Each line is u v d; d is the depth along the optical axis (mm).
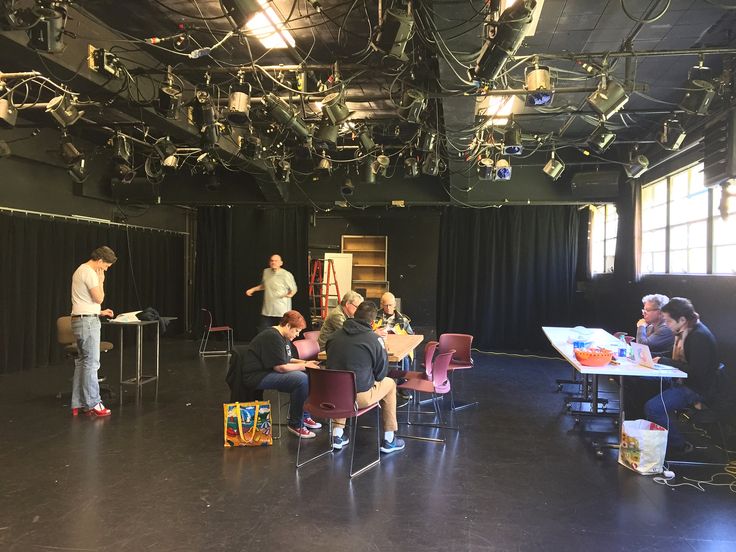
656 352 4164
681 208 5383
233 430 3625
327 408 3174
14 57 3363
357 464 3312
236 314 9133
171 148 5762
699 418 3436
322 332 4246
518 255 8094
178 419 4270
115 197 7633
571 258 7992
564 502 2793
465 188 6840
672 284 5344
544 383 5758
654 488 2984
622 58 4047
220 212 9188
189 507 2701
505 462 3377
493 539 2404
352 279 11023
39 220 6469
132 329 8258
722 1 3199
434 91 3955
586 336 4801
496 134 6105
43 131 6359
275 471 3182
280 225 9047
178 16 3762
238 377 3785
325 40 4086
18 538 2393
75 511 2652
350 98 4996
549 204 7234
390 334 4762
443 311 8406
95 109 4680
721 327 4441
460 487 2975
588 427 4137
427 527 2510
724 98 3809
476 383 5746
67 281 6914
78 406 4363
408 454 3516
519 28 2695
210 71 4098
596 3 3299
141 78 4324
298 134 4660
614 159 6742
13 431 3941
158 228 9141
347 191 7066
